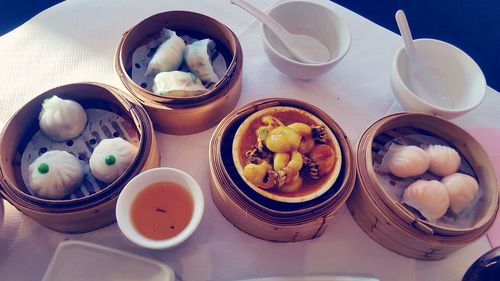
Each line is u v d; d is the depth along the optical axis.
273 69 0.48
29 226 0.36
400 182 0.39
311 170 0.35
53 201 0.33
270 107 0.39
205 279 0.35
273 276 0.35
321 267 0.36
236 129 0.39
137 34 0.43
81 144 0.40
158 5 0.51
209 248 0.36
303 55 0.46
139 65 0.44
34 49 0.46
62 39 0.47
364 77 0.48
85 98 0.41
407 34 0.44
